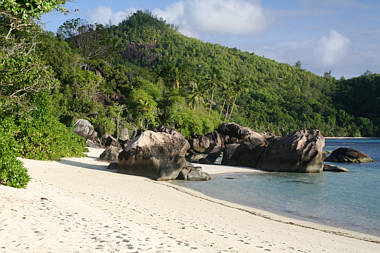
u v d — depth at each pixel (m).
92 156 34.66
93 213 9.06
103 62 92.81
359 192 20.12
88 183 16.08
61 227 6.89
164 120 79.62
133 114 74.69
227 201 16.47
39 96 23.86
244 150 36.44
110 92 81.06
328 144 105.19
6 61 15.65
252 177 26.81
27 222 6.87
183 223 9.94
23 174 10.97
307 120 174.75
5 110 16.88
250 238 9.03
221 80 100.19
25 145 22.39
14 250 5.12
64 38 108.12
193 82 96.12
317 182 24.36
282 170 31.34
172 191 17.64
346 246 9.41
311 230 11.35
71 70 72.56
